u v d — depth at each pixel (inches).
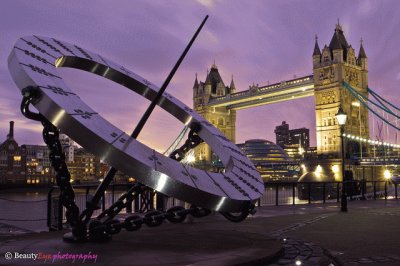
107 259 218.4
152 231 334.3
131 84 368.8
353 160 4028.1
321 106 4768.7
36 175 4566.9
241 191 267.0
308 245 323.0
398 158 4005.9
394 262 292.8
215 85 6934.1
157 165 232.7
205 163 5600.4
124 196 262.5
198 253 239.9
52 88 245.8
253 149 6825.8
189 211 254.7
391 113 4429.1
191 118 370.6
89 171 5068.9
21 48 273.6
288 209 743.1
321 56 4913.9
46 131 255.8
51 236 311.4
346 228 464.8
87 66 335.9
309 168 4404.5
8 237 313.9
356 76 4960.6
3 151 4355.3
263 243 279.9
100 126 237.8
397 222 526.9
